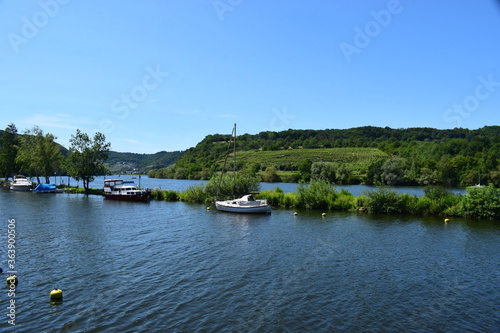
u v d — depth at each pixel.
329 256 24.94
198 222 39.66
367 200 45.84
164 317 15.50
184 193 64.19
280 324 14.86
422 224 36.72
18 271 21.59
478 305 16.81
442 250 26.36
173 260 24.08
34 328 14.48
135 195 62.28
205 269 22.12
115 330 14.33
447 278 20.44
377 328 14.55
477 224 36.34
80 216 44.12
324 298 17.59
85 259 24.14
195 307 16.53
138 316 15.59
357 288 18.92
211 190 59.72
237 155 182.75
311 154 168.88
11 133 108.94
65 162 80.31
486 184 98.31
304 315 15.71
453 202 42.09
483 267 22.36
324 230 34.22
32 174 97.88
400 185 110.06
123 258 24.48
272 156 171.00
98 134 80.00
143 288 18.91
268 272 21.55
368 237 30.86
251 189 59.72
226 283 19.64
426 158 122.62
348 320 15.25
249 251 26.41
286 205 52.88
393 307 16.58
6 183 104.06
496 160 101.81
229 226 37.00
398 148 162.50
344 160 153.75
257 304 16.88
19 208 51.69
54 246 27.73
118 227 36.38
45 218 42.19
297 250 26.66
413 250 26.41
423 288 18.94
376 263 23.28
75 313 15.90
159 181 148.62
